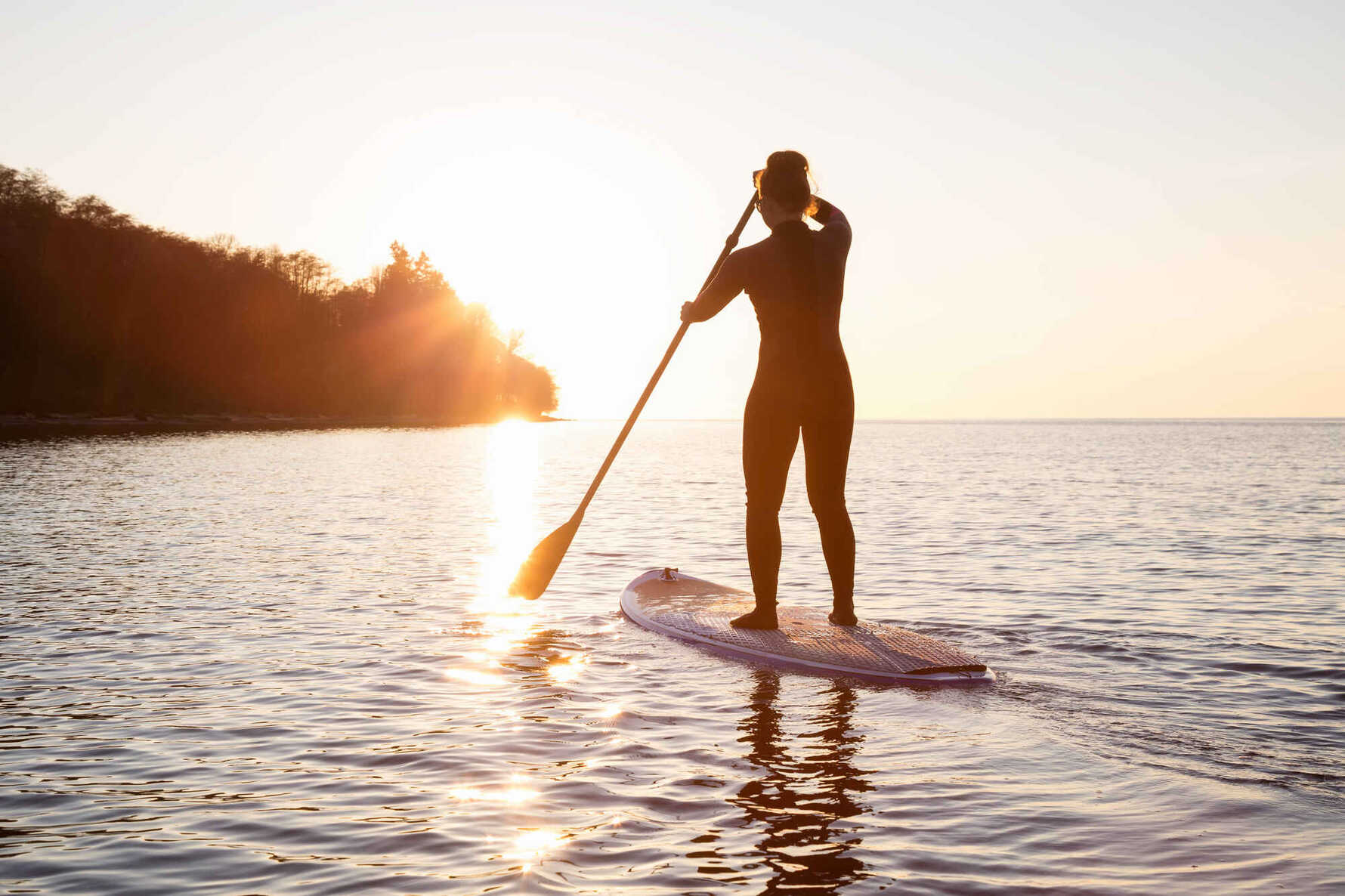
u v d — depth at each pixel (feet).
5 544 33.63
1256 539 38.45
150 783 10.88
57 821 9.80
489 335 451.53
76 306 213.87
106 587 24.81
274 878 8.50
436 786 10.72
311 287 322.34
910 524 44.86
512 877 8.45
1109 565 30.63
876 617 21.54
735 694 14.71
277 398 303.68
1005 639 18.97
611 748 12.04
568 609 22.35
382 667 16.43
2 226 206.39
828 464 18.92
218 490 61.46
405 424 387.75
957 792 10.46
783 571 29.71
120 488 60.59
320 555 31.83
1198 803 10.11
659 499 63.21
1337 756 11.66
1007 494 66.59
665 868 8.62
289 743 12.30
